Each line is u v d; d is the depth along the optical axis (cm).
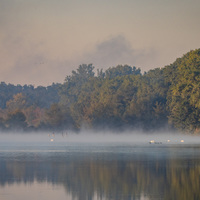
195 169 17438
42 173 16475
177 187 13150
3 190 12825
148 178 14975
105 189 12938
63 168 18112
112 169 17638
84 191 12631
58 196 11950
